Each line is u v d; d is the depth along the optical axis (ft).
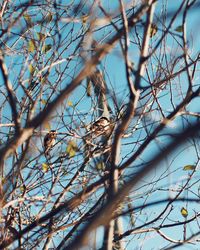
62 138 28.94
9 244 25.18
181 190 26.78
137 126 27.71
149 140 19.53
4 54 26.12
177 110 20.25
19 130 17.83
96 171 27.27
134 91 19.03
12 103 17.97
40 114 17.61
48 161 28.94
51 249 29.84
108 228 19.10
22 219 29.35
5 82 18.04
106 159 28.27
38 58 28.37
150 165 11.18
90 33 20.84
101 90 28.40
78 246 11.85
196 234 24.54
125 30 18.58
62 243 25.77
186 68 20.90
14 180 26.32
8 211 27.91
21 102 26.13
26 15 27.89
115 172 19.11
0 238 25.91
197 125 10.66
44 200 27.53
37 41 28.43
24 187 28.66
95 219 11.94
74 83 16.16
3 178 24.82
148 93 25.94
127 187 11.83
